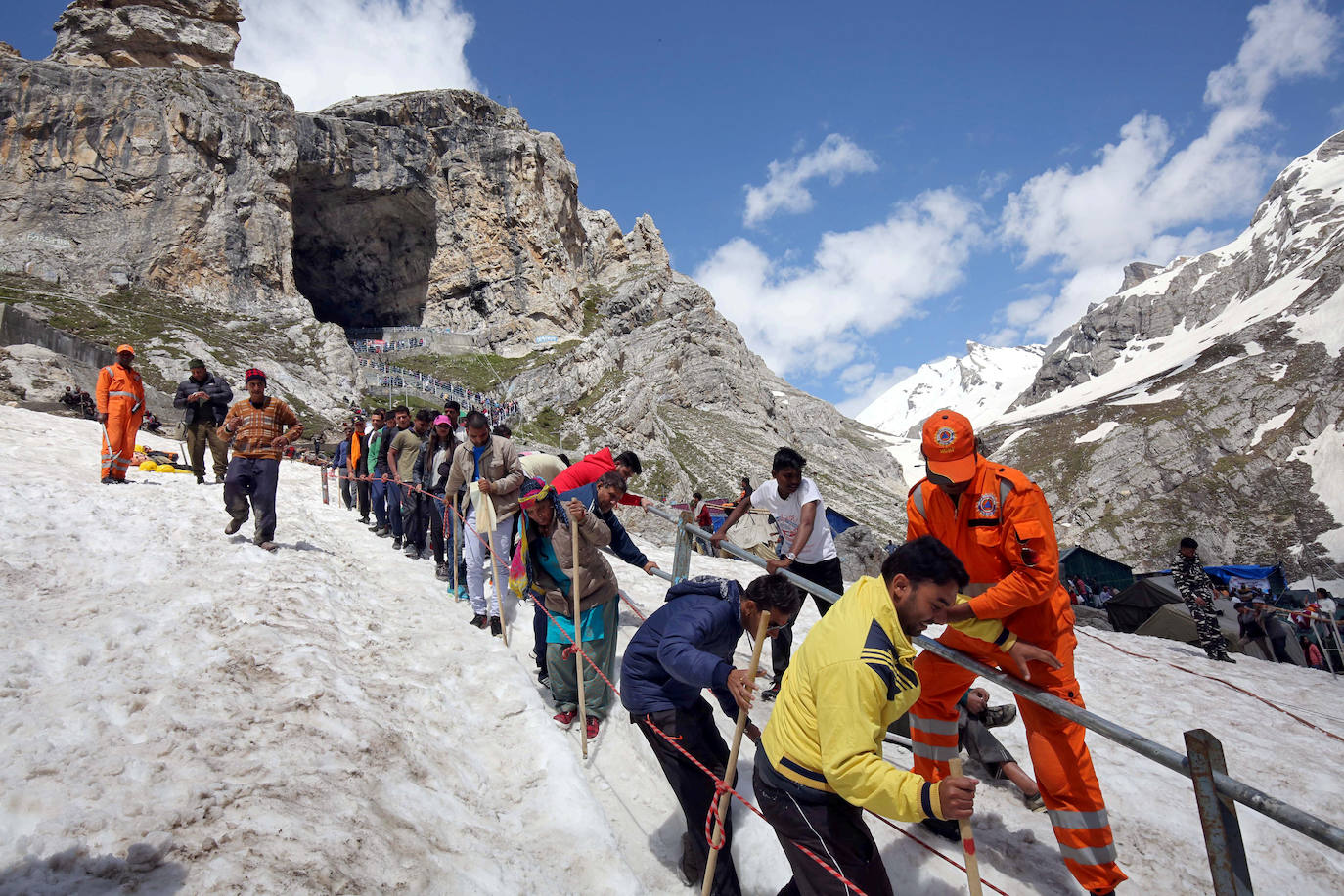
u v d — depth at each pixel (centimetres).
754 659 347
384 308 6994
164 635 498
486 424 712
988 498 375
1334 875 425
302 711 429
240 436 782
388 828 343
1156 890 399
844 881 296
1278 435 13262
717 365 9331
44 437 1401
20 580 565
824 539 607
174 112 4841
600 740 523
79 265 4391
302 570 716
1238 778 552
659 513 677
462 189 6938
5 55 4522
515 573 565
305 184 5878
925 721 406
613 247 10462
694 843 395
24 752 330
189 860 282
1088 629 1104
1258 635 1401
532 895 341
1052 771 362
